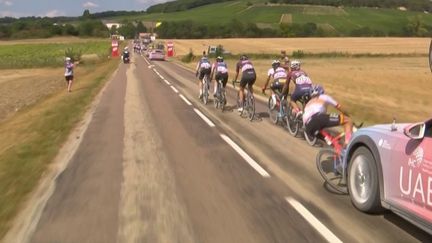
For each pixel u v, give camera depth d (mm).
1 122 18938
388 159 5668
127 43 152875
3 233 5836
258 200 6914
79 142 11492
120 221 6148
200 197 7098
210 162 9289
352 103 19109
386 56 75938
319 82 29984
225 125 13734
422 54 78500
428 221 5004
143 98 21062
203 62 19266
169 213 6418
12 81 40531
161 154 10047
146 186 7703
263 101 19641
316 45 101250
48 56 84562
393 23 157250
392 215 6203
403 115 16172
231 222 6059
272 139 11570
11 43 152375
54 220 6219
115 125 13961
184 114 16062
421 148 5137
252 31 156625
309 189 7414
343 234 5625
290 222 6027
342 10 174625
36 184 7918
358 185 6418
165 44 114500
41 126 14422
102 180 8094
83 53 93812
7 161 9703
